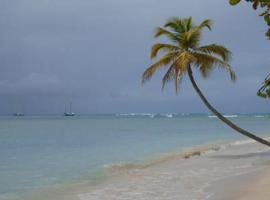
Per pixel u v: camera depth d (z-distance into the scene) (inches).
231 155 1075.9
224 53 1036.5
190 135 2281.0
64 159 1154.7
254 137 978.1
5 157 1217.4
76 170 925.2
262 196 515.5
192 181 676.7
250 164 865.5
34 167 997.2
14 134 2431.1
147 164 994.7
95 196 598.5
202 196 551.2
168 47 1048.8
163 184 665.6
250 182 625.6
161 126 3882.9
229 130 2940.5
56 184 743.1
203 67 1048.2
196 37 1037.2
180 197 552.7
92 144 1662.2
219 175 724.7
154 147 1497.3
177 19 1050.1
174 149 1405.0
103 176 820.0
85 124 4586.6
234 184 621.3
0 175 869.2
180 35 1042.1
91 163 1050.7
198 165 893.2
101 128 3368.6
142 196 575.5
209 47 1027.9
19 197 633.0
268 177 655.1
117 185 685.9
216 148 1341.0
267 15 185.2
